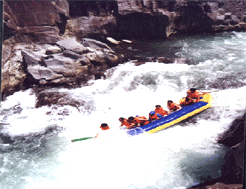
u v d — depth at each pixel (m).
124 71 11.56
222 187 4.41
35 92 10.33
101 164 6.07
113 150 6.49
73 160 6.32
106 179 5.62
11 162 6.38
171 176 5.53
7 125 8.15
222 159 5.90
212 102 8.60
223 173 4.91
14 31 12.43
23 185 5.54
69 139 7.26
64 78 11.08
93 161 6.18
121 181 5.52
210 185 4.64
